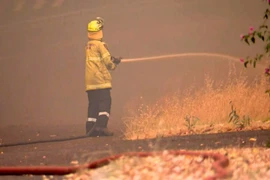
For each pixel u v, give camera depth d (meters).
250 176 13.28
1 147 24.41
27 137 27.17
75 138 25.34
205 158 14.62
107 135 25.38
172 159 14.52
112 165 14.29
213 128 23.03
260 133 21.33
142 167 13.96
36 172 15.57
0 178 15.46
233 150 17.02
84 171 14.72
